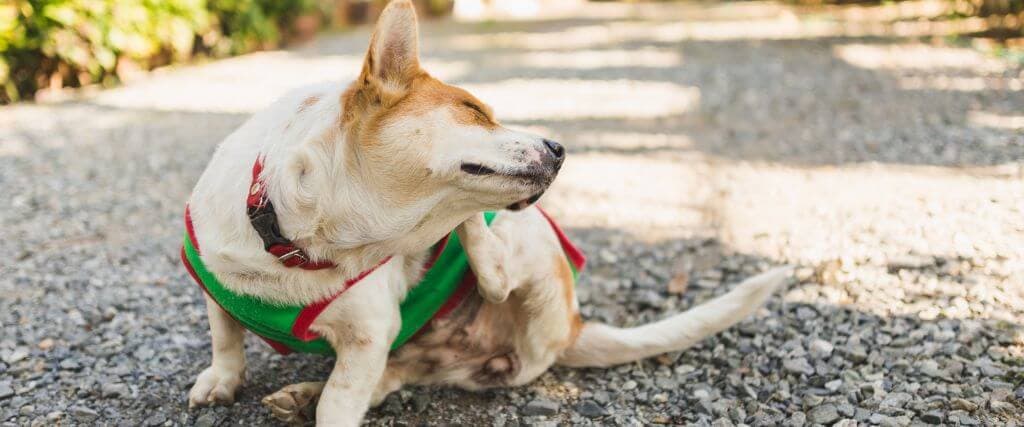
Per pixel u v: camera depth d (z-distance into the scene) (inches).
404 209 38.3
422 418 46.5
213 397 46.4
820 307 58.0
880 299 58.2
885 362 50.4
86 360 52.4
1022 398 45.1
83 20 135.6
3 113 123.6
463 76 165.2
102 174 95.2
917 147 98.3
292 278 39.4
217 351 46.8
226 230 39.4
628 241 74.9
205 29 170.7
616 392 49.4
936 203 75.8
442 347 47.4
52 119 120.1
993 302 55.7
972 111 114.0
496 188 38.0
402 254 40.9
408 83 38.0
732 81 155.4
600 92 149.2
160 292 62.7
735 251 70.4
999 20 189.2
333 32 232.1
